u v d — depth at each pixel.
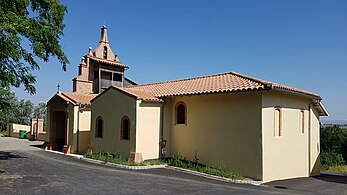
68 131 21.62
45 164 15.05
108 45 28.86
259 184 12.46
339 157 27.58
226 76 18.16
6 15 10.93
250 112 13.59
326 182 14.16
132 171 13.69
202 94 15.08
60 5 14.95
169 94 16.88
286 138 14.82
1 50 11.15
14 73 13.38
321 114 18.70
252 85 13.73
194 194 9.38
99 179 11.33
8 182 10.38
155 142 16.67
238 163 13.88
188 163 15.06
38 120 33.06
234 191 10.16
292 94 15.09
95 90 27.42
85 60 27.50
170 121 17.42
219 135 14.82
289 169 14.95
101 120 18.66
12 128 40.31
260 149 13.07
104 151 18.05
